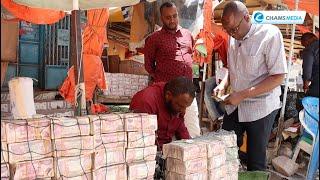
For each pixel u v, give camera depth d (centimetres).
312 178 407
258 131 314
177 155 195
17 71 692
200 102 575
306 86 517
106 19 456
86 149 171
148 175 191
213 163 208
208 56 555
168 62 418
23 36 699
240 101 300
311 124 424
